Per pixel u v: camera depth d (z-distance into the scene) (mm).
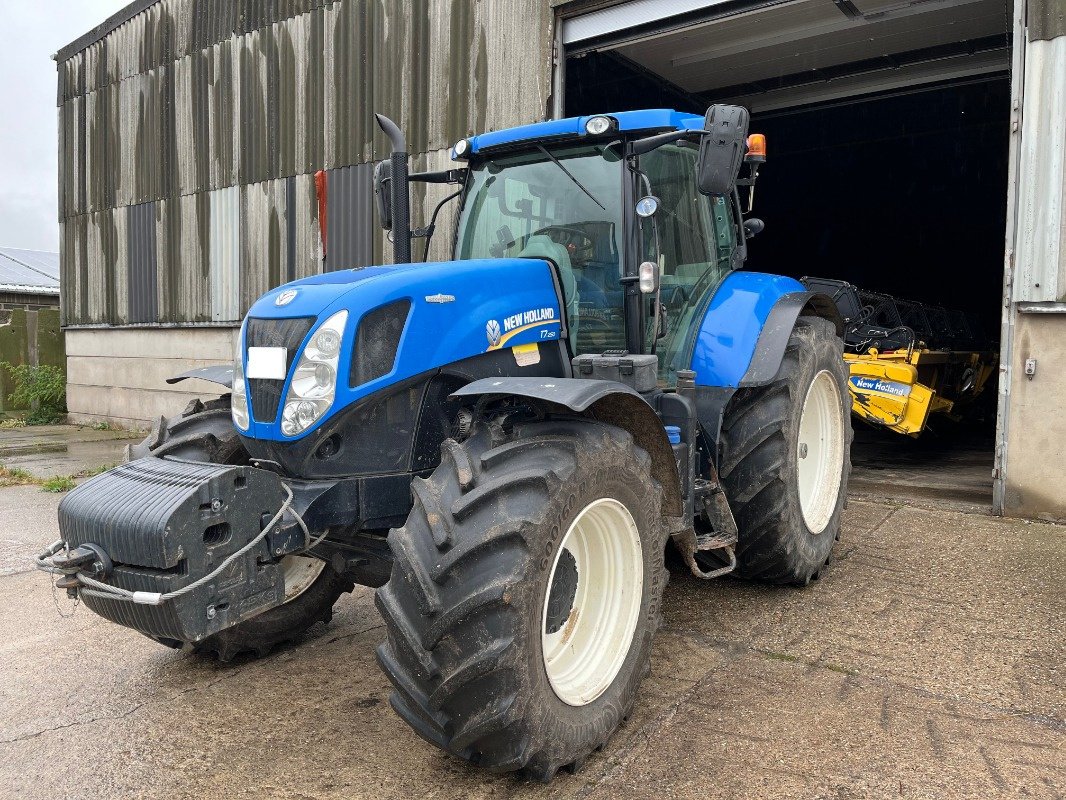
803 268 15500
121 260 11750
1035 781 2316
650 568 2738
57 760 2562
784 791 2287
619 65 9398
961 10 7898
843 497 4355
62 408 13484
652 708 2803
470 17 7551
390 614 2223
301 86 9070
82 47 12016
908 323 8906
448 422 2910
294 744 2641
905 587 3980
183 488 2383
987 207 13633
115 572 2406
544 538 2230
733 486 3713
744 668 3113
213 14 9984
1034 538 4691
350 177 8648
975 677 2986
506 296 3076
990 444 8906
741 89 10547
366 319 2699
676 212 3809
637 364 2988
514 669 2141
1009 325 5055
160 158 10922
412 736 2680
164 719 2836
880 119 13398
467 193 3877
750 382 3555
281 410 2705
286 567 3496
